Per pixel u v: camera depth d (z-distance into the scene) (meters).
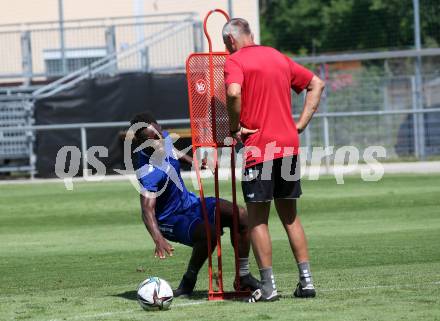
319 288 23.30
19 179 72.75
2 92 85.06
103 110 75.31
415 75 79.12
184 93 75.81
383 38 114.06
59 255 32.91
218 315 19.67
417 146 78.06
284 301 21.53
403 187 54.06
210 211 23.42
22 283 26.97
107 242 36.06
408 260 28.81
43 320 19.77
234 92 21.19
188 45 89.25
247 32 22.31
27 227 42.22
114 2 97.62
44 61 95.44
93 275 28.19
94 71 83.50
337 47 125.00
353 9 118.25
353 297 21.52
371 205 46.12
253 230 21.91
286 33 134.25
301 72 22.47
